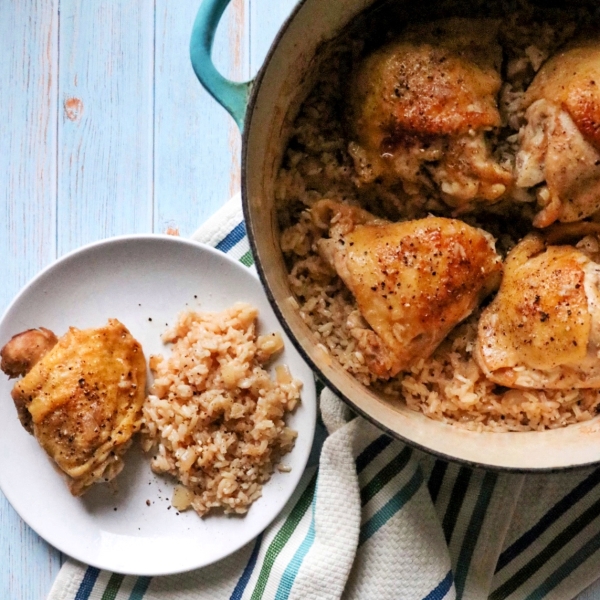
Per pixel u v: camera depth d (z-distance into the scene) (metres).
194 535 0.68
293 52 0.58
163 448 0.67
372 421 0.57
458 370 0.63
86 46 0.71
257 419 0.67
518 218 0.62
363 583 0.67
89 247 0.68
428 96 0.59
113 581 0.69
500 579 0.69
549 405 0.62
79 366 0.66
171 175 0.71
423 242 0.60
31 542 0.70
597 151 0.58
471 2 0.61
